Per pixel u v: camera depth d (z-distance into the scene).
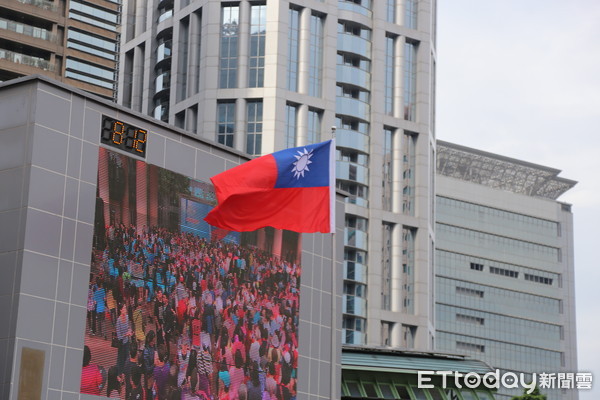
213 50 118.62
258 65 118.19
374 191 122.25
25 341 47.78
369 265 120.56
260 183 44.75
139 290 53.31
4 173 50.06
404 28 128.88
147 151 55.19
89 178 51.88
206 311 56.78
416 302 122.00
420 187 125.50
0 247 49.19
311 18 121.94
